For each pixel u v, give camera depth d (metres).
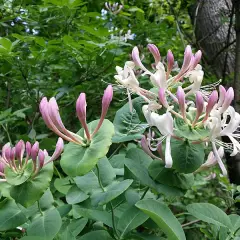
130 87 0.23
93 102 0.48
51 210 0.23
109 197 0.21
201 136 0.20
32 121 0.47
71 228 0.24
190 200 0.44
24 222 0.23
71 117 0.49
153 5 0.75
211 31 0.61
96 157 0.20
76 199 0.24
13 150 0.21
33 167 0.21
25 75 0.46
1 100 0.53
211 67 0.60
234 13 0.51
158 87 0.22
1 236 0.25
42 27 0.54
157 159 0.23
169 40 0.62
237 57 0.46
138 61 0.24
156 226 0.24
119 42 0.45
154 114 0.20
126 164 0.23
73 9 0.49
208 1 0.62
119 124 0.27
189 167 0.21
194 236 0.36
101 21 0.57
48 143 0.39
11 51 0.42
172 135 0.21
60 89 0.45
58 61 0.46
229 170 0.50
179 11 0.68
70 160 0.20
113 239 0.22
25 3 0.55
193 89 0.23
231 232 0.23
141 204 0.20
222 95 0.20
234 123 0.20
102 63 0.44
